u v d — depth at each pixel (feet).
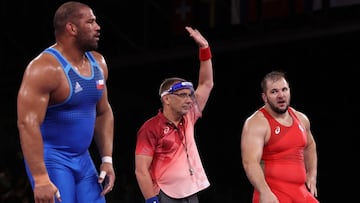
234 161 67.31
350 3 43.93
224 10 52.47
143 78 68.44
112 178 17.49
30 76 15.40
